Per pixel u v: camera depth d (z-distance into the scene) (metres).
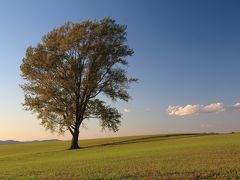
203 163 26.80
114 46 66.06
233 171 22.59
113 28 66.56
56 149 69.50
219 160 28.02
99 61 65.62
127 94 67.12
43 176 25.80
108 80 66.69
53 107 63.44
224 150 35.50
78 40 64.81
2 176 27.39
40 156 51.84
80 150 58.03
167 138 70.56
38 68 64.81
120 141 75.31
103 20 66.81
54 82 64.75
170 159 31.05
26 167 34.00
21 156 54.53
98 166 29.45
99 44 65.50
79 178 23.67
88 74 65.50
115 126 66.69
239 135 63.06
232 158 28.91
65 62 65.25
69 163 34.47
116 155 40.00
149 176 22.73
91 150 55.78
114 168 27.28
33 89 64.62
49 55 64.31
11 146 92.38
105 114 65.62
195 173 22.67
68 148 68.62
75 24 66.12
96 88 66.69
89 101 66.06
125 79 66.56
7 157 54.66
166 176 22.30
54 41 65.50
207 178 21.14
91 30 66.00
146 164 28.53
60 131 65.75
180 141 57.81
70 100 64.50
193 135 76.38
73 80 65.06
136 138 80.44
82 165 31.31
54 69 65.06
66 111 64.81
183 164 26.95
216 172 22.50
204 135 73.38
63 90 64.69
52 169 29.81
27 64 64.81
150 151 41.59
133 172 24.47
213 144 44.34
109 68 66.69
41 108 64.31
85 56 65.62
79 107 66.56
